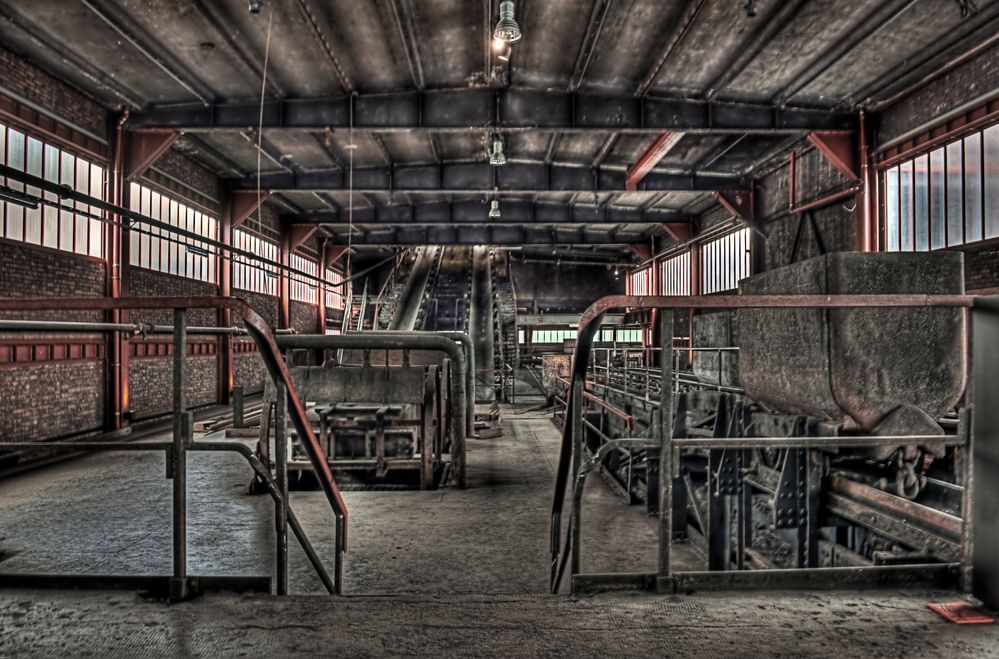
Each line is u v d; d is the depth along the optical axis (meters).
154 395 13.27
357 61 10.23
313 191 17.55
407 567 4.44
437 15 8.76
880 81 10.52
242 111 11.59
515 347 24.30
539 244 26.73
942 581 2.13
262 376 20.11
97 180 11.09
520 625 1.88
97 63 9.74
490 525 5.57
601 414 9.13
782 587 2.12
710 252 20.88
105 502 6.30
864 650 1.74
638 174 16.16
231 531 5.29
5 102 8.87
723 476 4.19
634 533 5.37
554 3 8.50
